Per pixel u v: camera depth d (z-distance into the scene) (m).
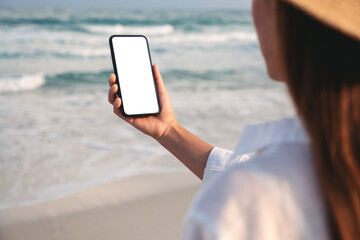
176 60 18.30
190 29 28.02
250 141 0.68
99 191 5.30
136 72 1.36
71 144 7.14
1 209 4.80
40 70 15.02
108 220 4.61
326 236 0.59
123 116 1.32
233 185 0.59
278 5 0.63
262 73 15.53
